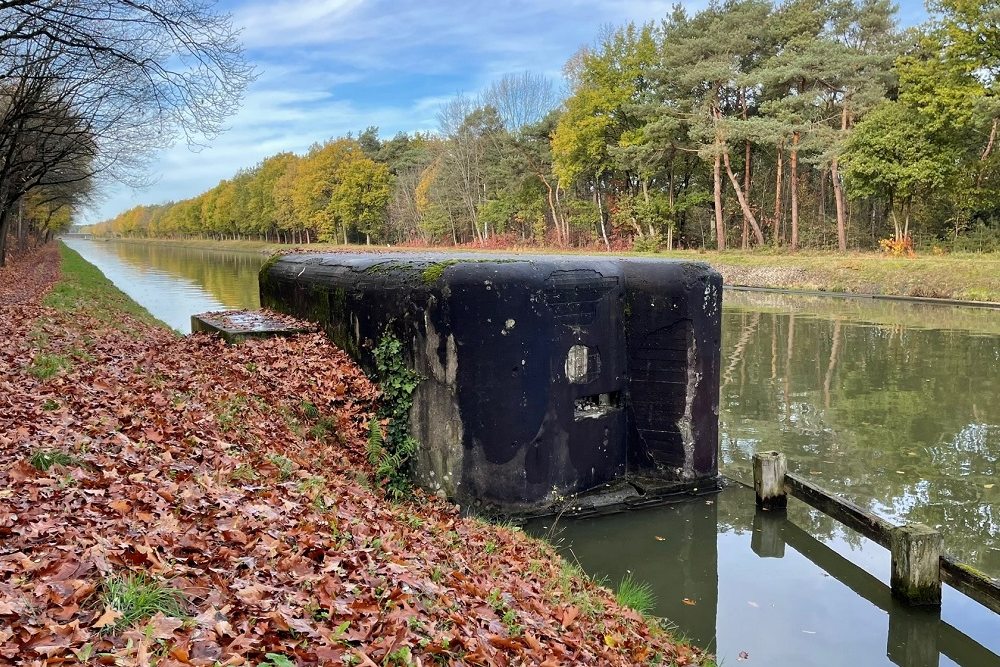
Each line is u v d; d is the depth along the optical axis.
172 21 15.14
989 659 6.00
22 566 3.64
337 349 10.72
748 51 42.66
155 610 3.50
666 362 9.55
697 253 43.12
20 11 15.24
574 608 5.49
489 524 8.02
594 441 9.42
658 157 43.22
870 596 7.09
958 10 30.20
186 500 5.06
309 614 3.81
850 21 39.78
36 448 5.52
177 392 8.57
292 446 7.95
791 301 30.39
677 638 6.18
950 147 32.22
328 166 76.38
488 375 8.49
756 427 12.45
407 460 8.95
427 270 8.86
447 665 3.76
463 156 62.00
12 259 43.06
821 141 37.12
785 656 6.09
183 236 154.25
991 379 15.76
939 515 8.80
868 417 13.01
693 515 8.92
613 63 45.97
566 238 56.41
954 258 32.50
